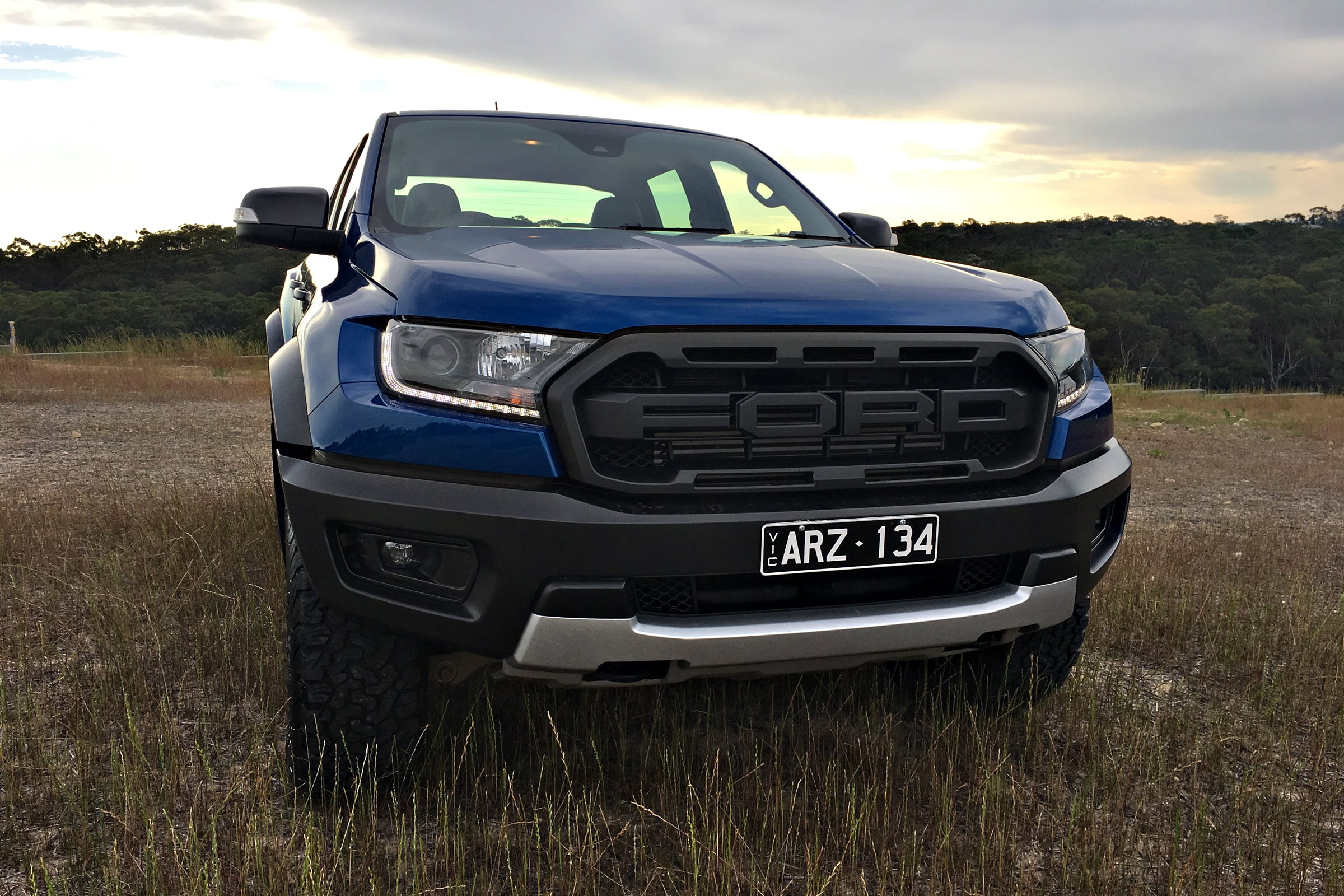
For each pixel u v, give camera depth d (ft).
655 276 7.86
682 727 9.70
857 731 9.76
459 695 9.91
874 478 7.81
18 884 7.13
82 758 8.48
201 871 6.85
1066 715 10.50
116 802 8.05
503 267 8.17
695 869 7.04
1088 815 8.12
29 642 11.78
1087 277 586.04
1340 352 540.52
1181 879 7.33
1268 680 11.85
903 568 8.00
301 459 8.05
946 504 7.89
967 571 8.32
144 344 64.80
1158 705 11.16
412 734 8.34
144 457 25.57
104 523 16.42
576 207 11.57
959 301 8.25
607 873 7.65
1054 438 8.48
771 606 7.75
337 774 8.28
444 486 7.42
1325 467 33.30
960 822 8.53
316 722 8.17
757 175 13.48
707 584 7.60
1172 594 14.85
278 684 10.25
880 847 7.98
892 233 13.25
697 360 7.38
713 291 7.64
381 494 7.52
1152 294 543.80
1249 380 526.57
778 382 7.59
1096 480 8.68
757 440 7.55
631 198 11.92
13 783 8.29
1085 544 8.59
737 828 7.98
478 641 7.53
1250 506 25.45
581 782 8.88
